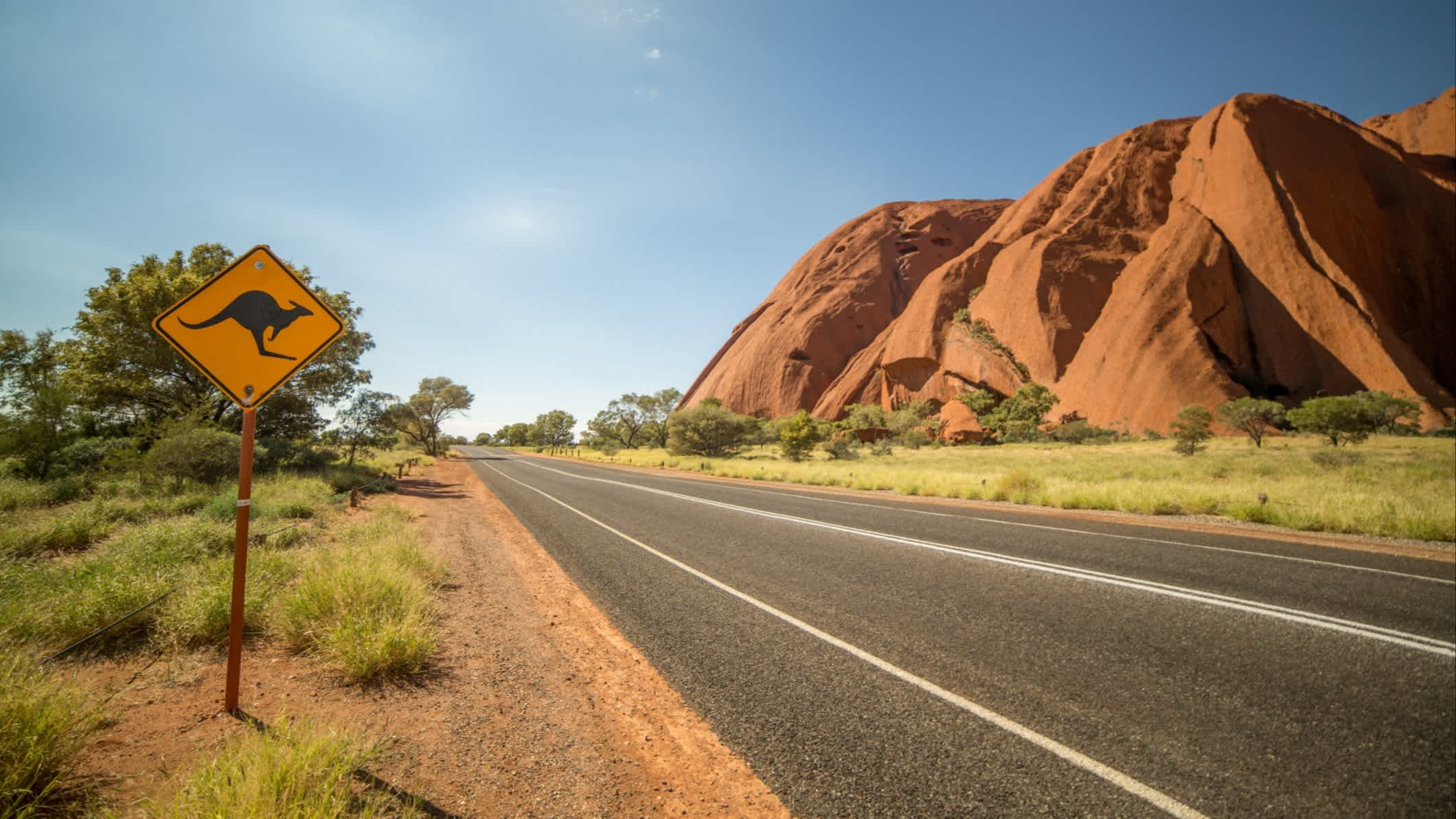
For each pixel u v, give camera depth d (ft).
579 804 7.17
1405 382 220.23
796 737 8.95
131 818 6.39
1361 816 6.82
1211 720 9.26
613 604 16.89
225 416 57.98
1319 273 257.14
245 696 9.87
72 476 38.88
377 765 7.85
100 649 11.67
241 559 9.50
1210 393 227.40
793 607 16.20
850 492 55.77
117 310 53.57
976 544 25.13
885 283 465.88
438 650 12.69
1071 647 12.66
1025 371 300.81
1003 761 8.14
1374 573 19.04
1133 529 29.12
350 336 69.46
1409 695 10.00
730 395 443.73
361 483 56.13
